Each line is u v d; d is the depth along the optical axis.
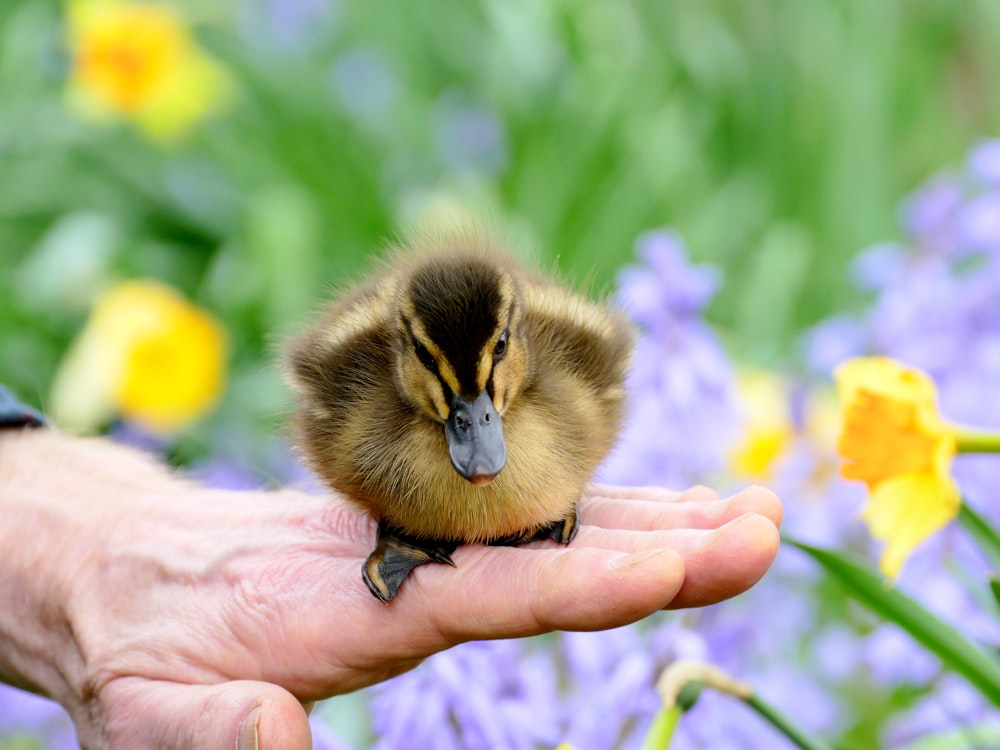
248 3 10.95
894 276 6.15
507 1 10.06
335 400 4.00
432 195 8.98
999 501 5.15
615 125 9.69
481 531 3.72
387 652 3.65
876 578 3.66
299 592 3.83
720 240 9.47
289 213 8.94
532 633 3.41
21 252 9.86
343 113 10.38
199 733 3.42
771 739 4.66
